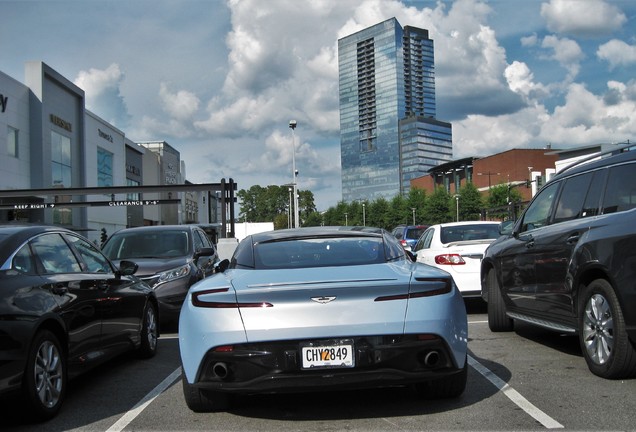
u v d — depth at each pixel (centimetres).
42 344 460
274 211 17575
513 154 11588
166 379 610
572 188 620
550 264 613
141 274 919
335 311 417
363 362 412
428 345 421
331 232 564
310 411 469
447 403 479
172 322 1070
